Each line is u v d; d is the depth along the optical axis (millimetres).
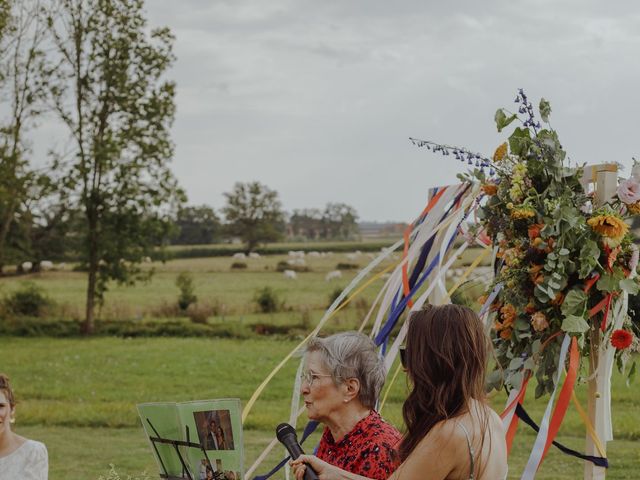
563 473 8438
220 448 2729
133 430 11461
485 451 2289
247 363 18906
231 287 40156
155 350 21359
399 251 49125
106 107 25859
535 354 4094
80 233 26219
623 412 11922
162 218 26078
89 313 25969
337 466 2678
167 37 25812
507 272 4172
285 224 104562
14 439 3771
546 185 4234
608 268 3959
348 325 27016
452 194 4852
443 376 2326
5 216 26391
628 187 3998
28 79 25344
